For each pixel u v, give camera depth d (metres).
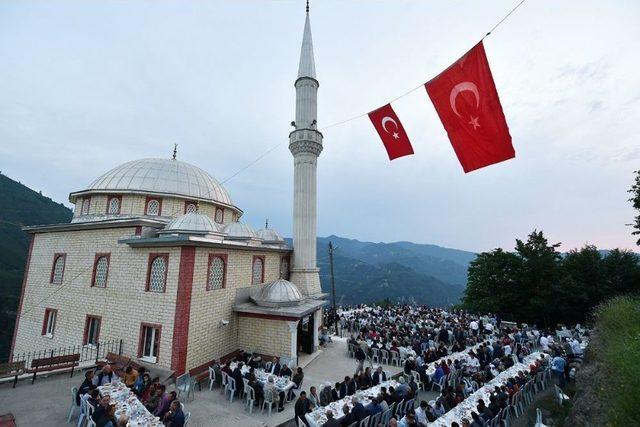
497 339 22.47
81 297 19.30
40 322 20.88
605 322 14.69
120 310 17.36
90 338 18.36
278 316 18.39
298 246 26.22
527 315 33.91
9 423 10.56
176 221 19.09
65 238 21.30
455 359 16.91
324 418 10.12
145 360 15.58
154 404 11.30
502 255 36.31
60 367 14.98
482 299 37.19
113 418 8.60
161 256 16.56
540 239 35.03
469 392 13.56
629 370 8.70
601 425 9.02
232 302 19.11
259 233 28.94
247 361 16.41
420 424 9.74
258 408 12.95
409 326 25.80
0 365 13.17
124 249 18.16
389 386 12.97
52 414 11.34
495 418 10.66
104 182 25.39
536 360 16.31
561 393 13.42
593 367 12.09
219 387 15.07
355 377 14.12
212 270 17.61
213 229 19.44
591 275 32.06
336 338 26.78
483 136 8.62
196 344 15.85
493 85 8.38
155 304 16.14
